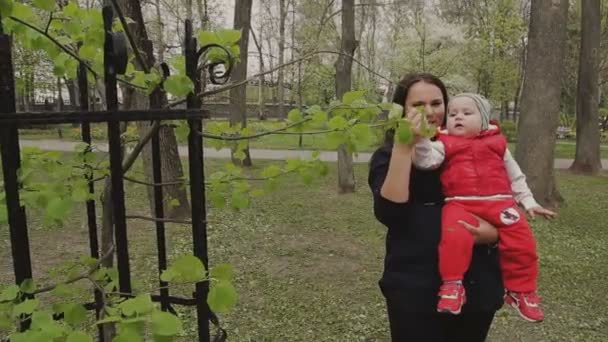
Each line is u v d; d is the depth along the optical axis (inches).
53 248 230.8
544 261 225.9
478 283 78.2
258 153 653.9
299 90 922.1
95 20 60.6
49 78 575.2
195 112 49.1
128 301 42.6
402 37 1095.0
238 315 163.9
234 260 223.3
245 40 487.2
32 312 44.4
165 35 618.8
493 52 1088.8
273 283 194.4
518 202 87.4
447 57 995.9
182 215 275.9
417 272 77.1
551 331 156.3
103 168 68.1
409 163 72.1
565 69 1085.8
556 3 311.4
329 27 889.5
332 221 301.3
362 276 204.7
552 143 327.3
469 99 83.6
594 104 543.2
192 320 150.6
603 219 314.3
